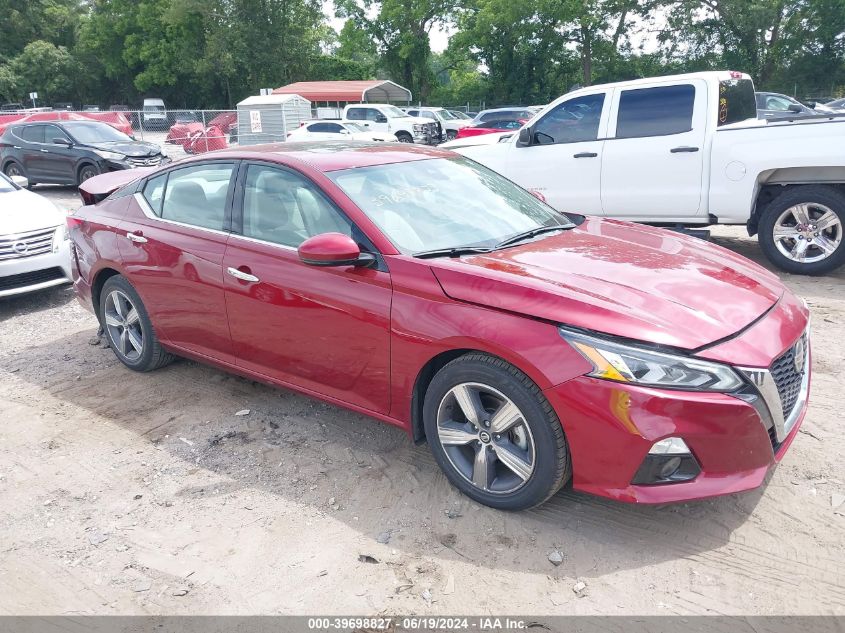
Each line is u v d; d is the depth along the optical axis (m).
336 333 3.45
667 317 2.80
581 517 3.08
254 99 25.11
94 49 58.41
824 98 40.16
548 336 2.78
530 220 3.99
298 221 3.69
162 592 2.75
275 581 2.78
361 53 56.03
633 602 2.57
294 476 3.55
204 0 48.78
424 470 3.54
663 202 7.08
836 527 2.93
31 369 5.20
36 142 15.95
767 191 6.81
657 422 2.62
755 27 41.03
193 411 4.34
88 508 3.36
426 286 3.13
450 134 30.36
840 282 6.41
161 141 26.45
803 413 3.14
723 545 2.86
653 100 7.08
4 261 6.43
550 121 7.71
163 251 4.30
